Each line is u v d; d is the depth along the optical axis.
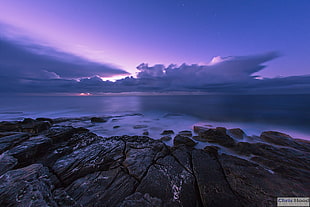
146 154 7.18
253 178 4.99
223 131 11.10
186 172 5.61
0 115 25.44
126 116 23.34
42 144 7.43
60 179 5.34
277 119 19.27
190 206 4.11
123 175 5.48
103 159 6.65
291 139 9.34
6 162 5.48
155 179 5.19
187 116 23.02
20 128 11.70
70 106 40.53
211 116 22.56
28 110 31.73
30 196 3.71
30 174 4.81
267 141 9.77
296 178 4.99
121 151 7.57
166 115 24.16
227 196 4.34
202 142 10.09
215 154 7.61
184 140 9.91
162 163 6.32
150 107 36.84
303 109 28.31
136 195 4.32
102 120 18.84
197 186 4.89
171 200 4.24
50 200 3.78
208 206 4.09
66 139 9.84
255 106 34.94
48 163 6.47
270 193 4.25
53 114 26.12
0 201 3.50
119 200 4.35
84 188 4.79
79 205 3.83
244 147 8.23
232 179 5.09
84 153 7.25
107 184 4.98
